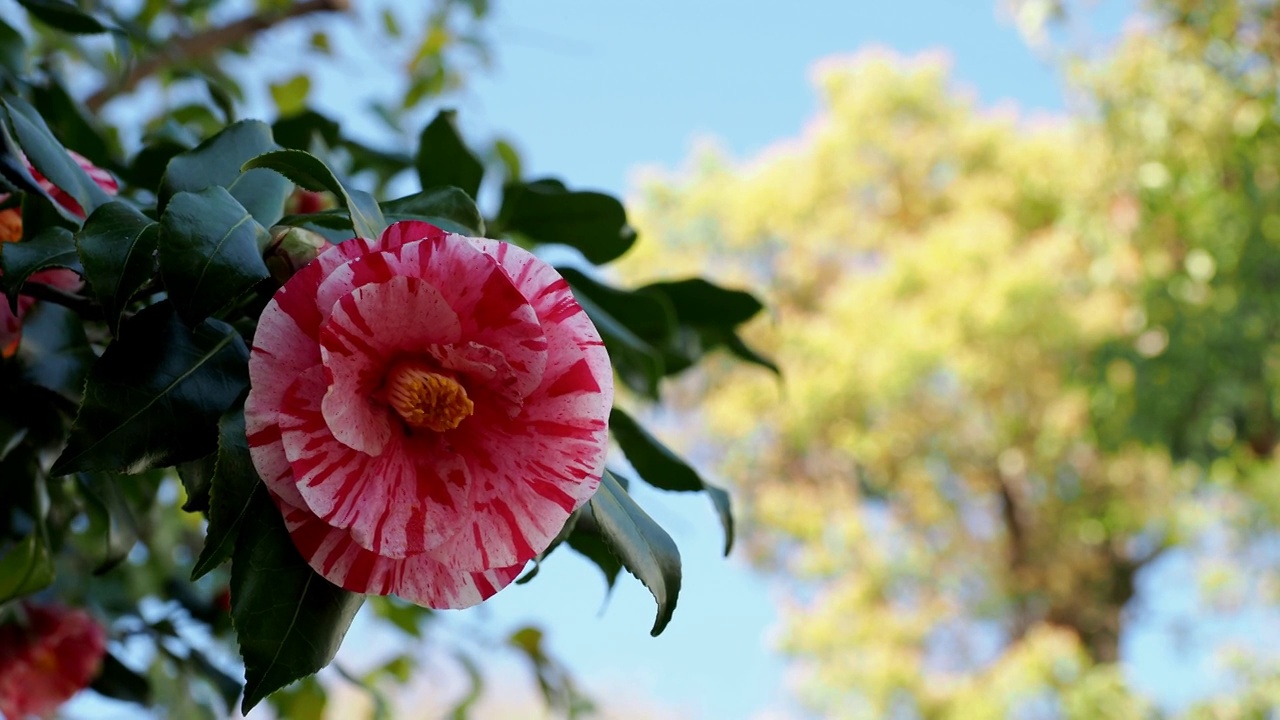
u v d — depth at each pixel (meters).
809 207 9.36
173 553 1.30
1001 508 8.31
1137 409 6.36
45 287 0.64
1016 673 6.80
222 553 0.55
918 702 7.18
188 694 1.28
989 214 8.62
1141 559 7.95
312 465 0.52
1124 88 5.20
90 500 0.83
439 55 2.07
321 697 1.40
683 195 9.93
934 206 9.43
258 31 1.63
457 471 0.53
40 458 0.76
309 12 1.69
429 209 0.63
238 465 0.54
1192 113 5.08
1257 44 4.68
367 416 0.53
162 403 0.55
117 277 0.56
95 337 0.68
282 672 0.53
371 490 0.52
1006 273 7.47
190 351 0.57
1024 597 7.98
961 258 7.91
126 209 0.58
